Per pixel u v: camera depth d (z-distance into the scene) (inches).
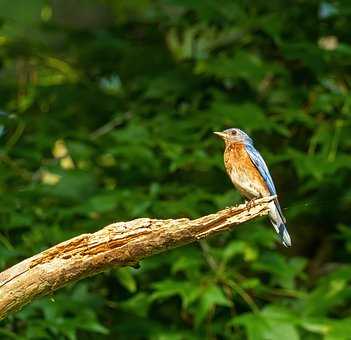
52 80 639.8
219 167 504.4
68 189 507.8
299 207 523.2
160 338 477.1
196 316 456.4
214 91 553.0
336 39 593.9
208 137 553.0
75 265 323.3
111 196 489.4
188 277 475.5
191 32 619.2
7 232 479.8
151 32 624.4
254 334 446.9
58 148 593.9
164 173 538.6
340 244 580.4
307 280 556.7
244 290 507.2
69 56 623.5
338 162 501.4
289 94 560.1
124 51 604.7
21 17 658.8
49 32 626.5
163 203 486.3
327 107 532.1
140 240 322.7
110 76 621.0
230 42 591.2
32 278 321.4
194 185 528.7
